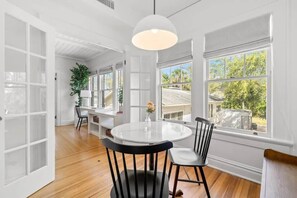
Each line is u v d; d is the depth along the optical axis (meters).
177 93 3.05
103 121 4.25
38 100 1.97
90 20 2.72
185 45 2.80
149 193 1.06
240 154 2.15
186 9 2.75
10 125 1.66
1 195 1.50
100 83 5.76
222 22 2.29
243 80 2.22
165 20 1.48
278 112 1.83
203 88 2.55
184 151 1.79
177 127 1.98
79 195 1.75
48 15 2.15
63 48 5.08
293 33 1.72
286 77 1.77
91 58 6.18
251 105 2.14
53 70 2.05
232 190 1.83
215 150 2.41
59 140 3.96
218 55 2.36
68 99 6.20
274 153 1.39
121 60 4.57
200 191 1.82
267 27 1.90
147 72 3.41
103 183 1.99
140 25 1.48
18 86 1.72
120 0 2.65
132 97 3.40
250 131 2.12
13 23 1.68
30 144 1.79
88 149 3.29
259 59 2.07
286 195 0.86
